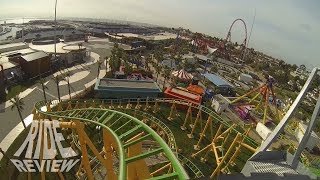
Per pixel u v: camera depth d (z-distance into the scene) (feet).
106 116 152.25
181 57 582.76
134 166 111.65
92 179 150.71
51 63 396.37
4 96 286.25
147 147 229.86
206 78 468.75
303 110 434.30
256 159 111.96
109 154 132.46
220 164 192.24
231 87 435.94
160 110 308.81
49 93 312.09
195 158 231.30
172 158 87.10
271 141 139.13
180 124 285.02
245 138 200.95
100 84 327.06
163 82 417.49
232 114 344.69
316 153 289.33
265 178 39.55
